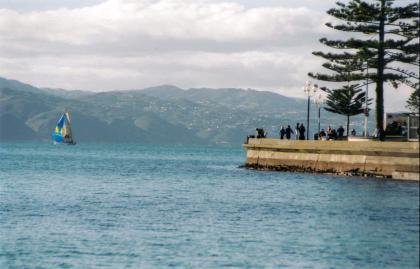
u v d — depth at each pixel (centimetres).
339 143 11231
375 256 5456
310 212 7788
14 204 8900
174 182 12700
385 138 11450
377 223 6919
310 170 12069
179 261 5369
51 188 11412
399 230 6525
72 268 5228
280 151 12975
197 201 9131
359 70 12762
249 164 14100
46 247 5897
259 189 10381
